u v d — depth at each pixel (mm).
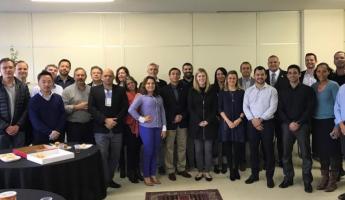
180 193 3898
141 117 4129
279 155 4926
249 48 6207
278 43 6223
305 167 3951
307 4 5660
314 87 4023
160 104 4258
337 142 3895
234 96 4352
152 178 4312
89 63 6055
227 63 6203
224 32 6172
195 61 6176
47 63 5984
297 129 3881
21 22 5891
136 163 4445
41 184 2727
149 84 4129
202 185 4207
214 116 4387
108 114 3988
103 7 5598
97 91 3996
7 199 1842
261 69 4113
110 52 6074
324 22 6133
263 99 4066
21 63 4078
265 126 4059
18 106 3719
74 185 2902
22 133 3777
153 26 6102
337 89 3857
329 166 4012
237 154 4418
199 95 4383
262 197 3752
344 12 6125
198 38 6160
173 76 4512
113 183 4176
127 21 6062
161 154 4820
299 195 3803
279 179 4398
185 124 4578
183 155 4629
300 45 6223
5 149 3527
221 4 5559
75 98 4105
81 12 5965
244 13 6164
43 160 2793
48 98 3645
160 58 6145
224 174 4703
